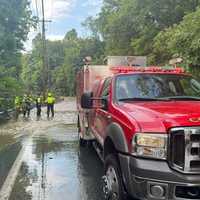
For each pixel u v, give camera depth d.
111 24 34.91
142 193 4.40
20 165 8.95
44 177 7.75
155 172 4.32
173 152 4.34
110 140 5.45
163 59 25.52
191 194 4.27
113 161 5.14
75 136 14.51
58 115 27.30
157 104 5.40
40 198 6.34
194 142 4.28
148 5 28.39
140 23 30.27
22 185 7.15
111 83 6.29
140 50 30.12
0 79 28.98
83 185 7.11
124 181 4.70
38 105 25.98
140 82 6.26
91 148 11.36
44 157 9.97
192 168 4.27
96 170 8.37
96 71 11.16
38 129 17.30
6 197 6.41
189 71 13.55
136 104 5.51
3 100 26.58
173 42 13.59
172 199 4.27
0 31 30.17
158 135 4.42
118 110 5.40
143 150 4.46
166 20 28.50
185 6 26.45
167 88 6.18
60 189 6.86
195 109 4.88
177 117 4.50
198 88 6.37
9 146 11.99
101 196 6.40
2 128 17.89
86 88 11.07
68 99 80.75
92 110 8.50
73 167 8.68
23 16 33.31
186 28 13.37
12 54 33.06
